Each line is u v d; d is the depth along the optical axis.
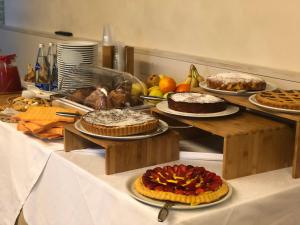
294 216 1.37
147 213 1.16
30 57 3.42
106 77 2.02
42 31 3.29
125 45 2.37
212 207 1.19
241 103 1.51
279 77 1.77
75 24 2.94
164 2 2.27
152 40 2.38
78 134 1.51
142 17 2.41
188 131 1.74
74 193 1.47
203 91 1.69
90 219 1.40
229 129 1.39
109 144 1.39
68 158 1.52
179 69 2.20
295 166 1.39
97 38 2.76
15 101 2.10
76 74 2.12
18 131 1.78
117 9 2.57
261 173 1.43
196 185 1.22
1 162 1.89
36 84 2.36
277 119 1.55
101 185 1.34
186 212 1.16
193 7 2.12
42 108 1.85
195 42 2.14
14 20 3.63
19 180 1.76
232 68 1.94
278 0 1.76
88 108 1.87
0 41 3.82
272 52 1.82
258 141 1.40
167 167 1.32
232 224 1.22
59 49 2.18
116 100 1.85
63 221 1.54
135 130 1.44
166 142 1.50
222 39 2.01
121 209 1.25
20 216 1.76
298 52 1.73
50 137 1.68
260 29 1.85
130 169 1.44
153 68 2.35
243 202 1.23
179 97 1.58
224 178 1.37
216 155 1.55
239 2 1.91
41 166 1.62
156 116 1.61
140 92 1.94
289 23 1.74
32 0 3.36
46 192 1.62
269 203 1.29
